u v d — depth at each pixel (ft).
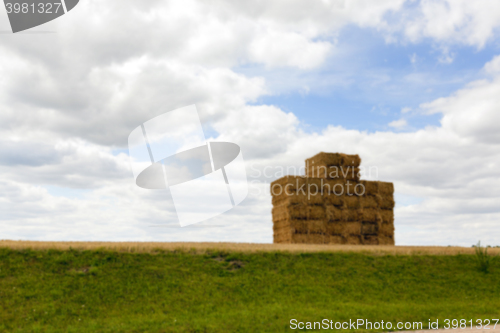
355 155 130.72
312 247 111.04
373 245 122.62
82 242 106.01
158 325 64.39
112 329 62.75
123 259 92.89
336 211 125.59
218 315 71.15
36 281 79.51
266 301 80.33
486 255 109.60
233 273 92.73
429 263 109.19
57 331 63.05
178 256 98.37
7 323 65.51
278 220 128.77
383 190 132.05
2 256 87.66
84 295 76.59
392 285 93.56
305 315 70.90
